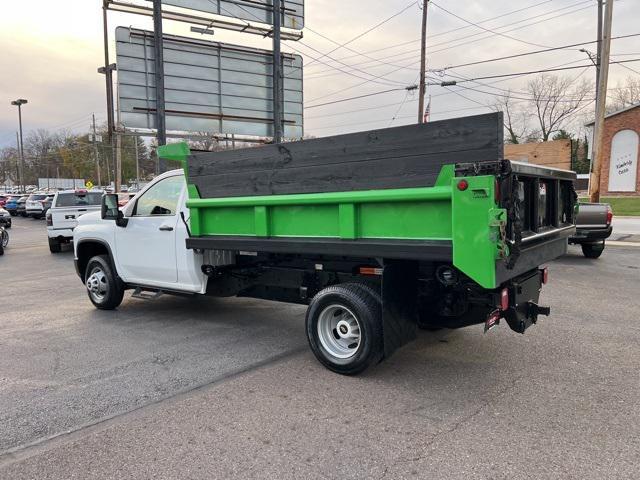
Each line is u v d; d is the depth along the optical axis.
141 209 6.84
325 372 4.78
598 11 25.42
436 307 4.72
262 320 6.86
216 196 5.52
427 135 3.88
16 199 43.38
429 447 3.33
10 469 3.17
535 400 4.04
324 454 3.27
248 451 3.33
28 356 5.41
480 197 3.55
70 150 95.69
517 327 4.48
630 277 9.60
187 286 6.33
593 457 3.17
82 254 7.91
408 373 4.70
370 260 4.75
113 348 5.66
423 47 29.16
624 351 5.24
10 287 9.88
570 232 5.36
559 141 18.33
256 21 15.51
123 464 3.20
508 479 2.95
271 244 4.92
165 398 4.23
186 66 15.61
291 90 17.52
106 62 23.69
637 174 30.30
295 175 4.74
